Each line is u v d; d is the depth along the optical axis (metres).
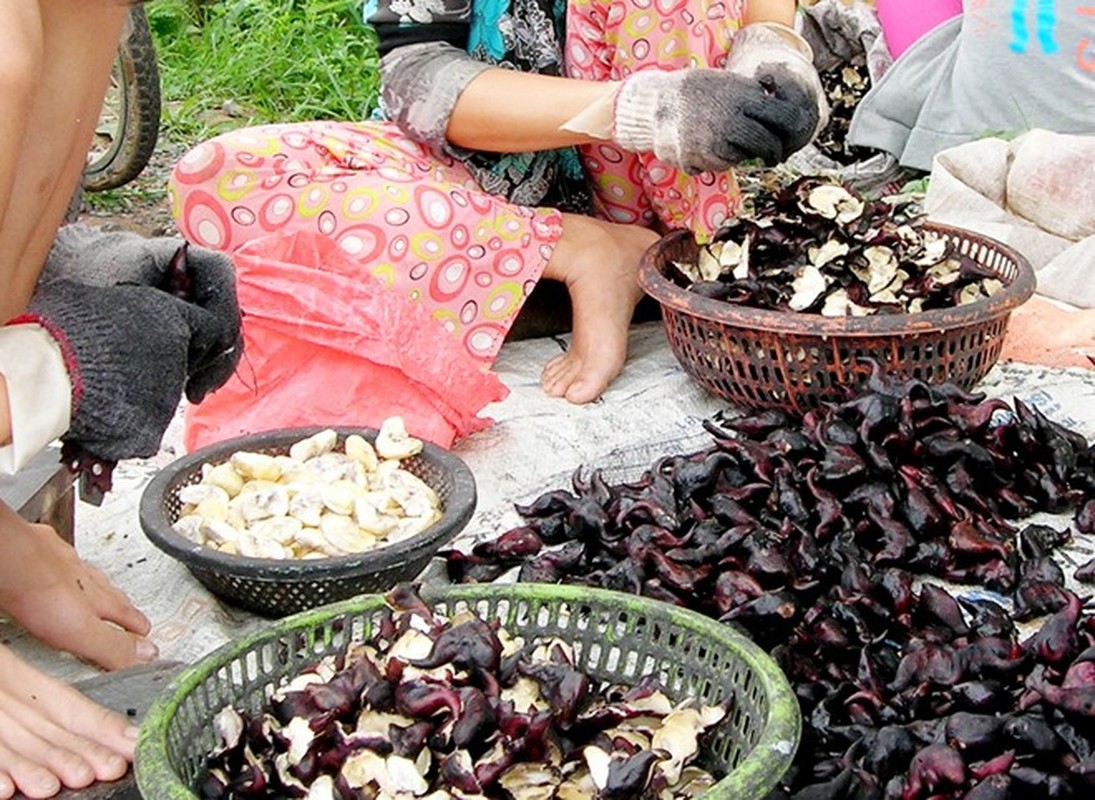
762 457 2.60
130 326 2.07
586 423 3.22
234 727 1.79
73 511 2.69
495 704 1.72
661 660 1.93
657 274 3.16
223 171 3.21
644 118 3.15
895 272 3.12
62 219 2.12
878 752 1.88
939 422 2.69
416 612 1.91
